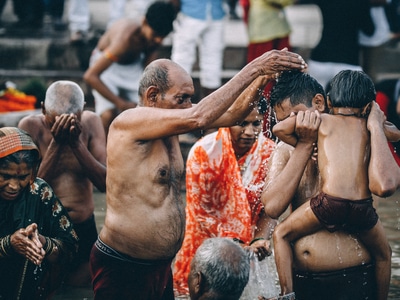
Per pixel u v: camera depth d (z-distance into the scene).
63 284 5.40
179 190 4.25
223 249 3.59
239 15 13.67
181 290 5.12
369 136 4.13
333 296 4.17
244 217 5.01
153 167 4.09
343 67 8.56
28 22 11.75
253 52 9.02
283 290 4.14
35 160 4.23
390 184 3.93
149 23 7.87
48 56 10.76
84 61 10.77
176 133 3.94
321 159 4.12
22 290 4.29
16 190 4.14
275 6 8.87
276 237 4.18
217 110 3.87
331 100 4.22
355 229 4.12
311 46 10.84
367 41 9.05
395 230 6.72
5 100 9.27
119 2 10.50
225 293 3.57
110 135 4.14
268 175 4.39
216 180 5.04
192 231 5.09
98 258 4.18
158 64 4.16
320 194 4.08
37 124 5.38
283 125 4.14
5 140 4.08
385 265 4.22
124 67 8.13
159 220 4.09
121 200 4.11
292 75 4.41
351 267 4.16
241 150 5.05
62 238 4.36
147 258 4.11
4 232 4.22
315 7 14.91
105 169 5.19
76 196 5.37
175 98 4.12
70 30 11.35
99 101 8.22
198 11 8.92
